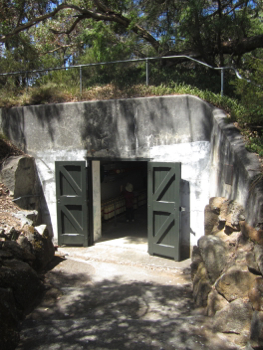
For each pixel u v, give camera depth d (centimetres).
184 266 668
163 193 705
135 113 726
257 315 323
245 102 607
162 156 710
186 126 680
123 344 363
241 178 458
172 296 528
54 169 821
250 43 955
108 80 982
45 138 822
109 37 1074
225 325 369
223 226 510
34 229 616
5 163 761
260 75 603
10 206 712
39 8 1077
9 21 1047
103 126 761
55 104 803
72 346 362
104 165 998
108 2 1087
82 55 1284
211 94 700
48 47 1362
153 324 412
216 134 605
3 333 363
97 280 602
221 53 980
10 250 510
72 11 1328
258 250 357
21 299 452
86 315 457
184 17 904
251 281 369
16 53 1159
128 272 644
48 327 411
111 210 1054
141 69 1048
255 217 379
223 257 444
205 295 462
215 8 962
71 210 802
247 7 933
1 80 1037
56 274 606
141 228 991
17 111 847
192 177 687
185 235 709
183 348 348
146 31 1112
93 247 803
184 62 1096
